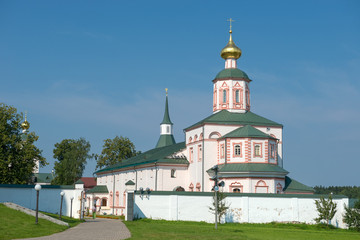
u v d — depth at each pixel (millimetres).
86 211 85125
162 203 51125
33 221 36344
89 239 28516
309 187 64688
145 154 94438
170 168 72812
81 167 119812
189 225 46062
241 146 62969
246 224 49844
